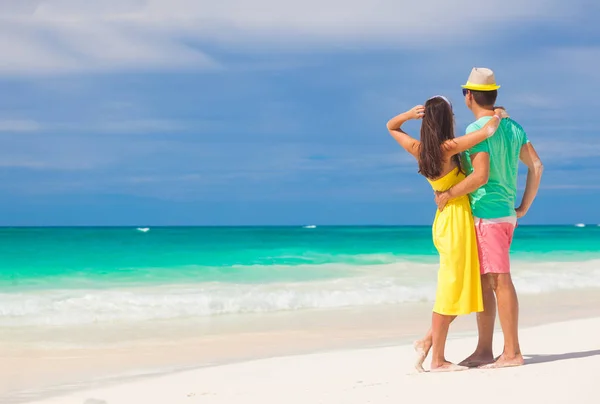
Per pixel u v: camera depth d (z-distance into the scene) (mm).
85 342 7137
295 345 6812
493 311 4695
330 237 31062
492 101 4574
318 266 15094
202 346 6840
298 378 4945
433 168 4422
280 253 18516
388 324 8266
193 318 8898
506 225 4465
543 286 12633
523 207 4723
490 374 4199
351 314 9211
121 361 6098
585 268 15797
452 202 4461
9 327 8125
